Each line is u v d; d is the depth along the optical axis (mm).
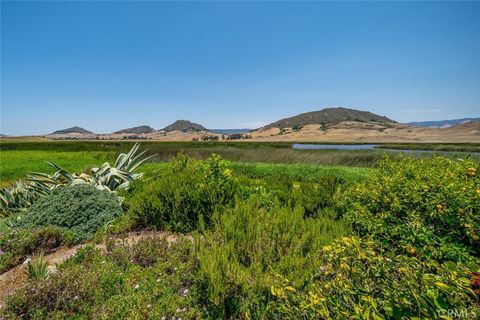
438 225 3143
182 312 2449
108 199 5859
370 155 18750
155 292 2719
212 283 2543
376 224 3389
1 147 38031
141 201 5387
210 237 3811
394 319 1522
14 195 6875
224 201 5336
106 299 2752
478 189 2850
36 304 2523
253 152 21391
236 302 2578
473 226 2857
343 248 2068
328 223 3865
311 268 2584
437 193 3127
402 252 2918
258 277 2631
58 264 3648
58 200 5449
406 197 3414
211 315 2486
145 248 3678
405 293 1534
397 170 4270
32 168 15703
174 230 5191
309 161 18953
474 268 1768
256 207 4625
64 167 16516
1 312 2463
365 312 1468
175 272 3121
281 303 2100
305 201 5359
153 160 20234
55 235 4570
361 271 1874
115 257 3586
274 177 9281
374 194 3781
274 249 3301
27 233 4523
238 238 3412
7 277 3484
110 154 24031
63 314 2455
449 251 2760
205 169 6664
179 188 5484
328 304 1765
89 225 5070
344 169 13148
